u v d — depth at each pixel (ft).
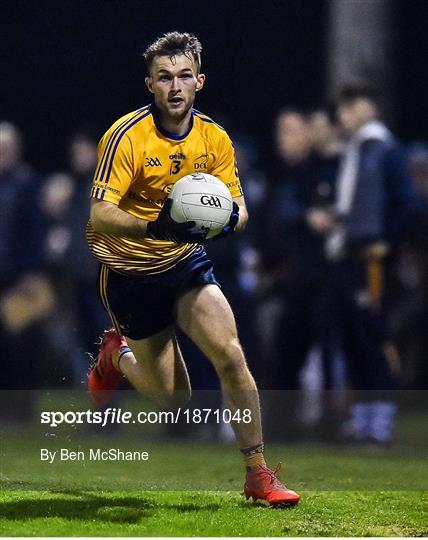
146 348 61.62
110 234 57.06
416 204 88.74
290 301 90.58
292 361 92.38
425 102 143.74
